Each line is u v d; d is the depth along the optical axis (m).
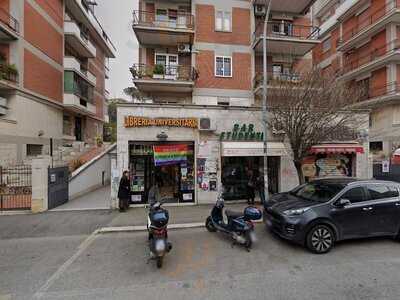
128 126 9.88
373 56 21.75
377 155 20.86
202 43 17.30
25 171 11.28
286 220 5.84
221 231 6.80
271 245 6.13
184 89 17.52
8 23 14.93
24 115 15.77
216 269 4.83
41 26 17.52
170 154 10.31
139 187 10.34
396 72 20.23
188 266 4.97
